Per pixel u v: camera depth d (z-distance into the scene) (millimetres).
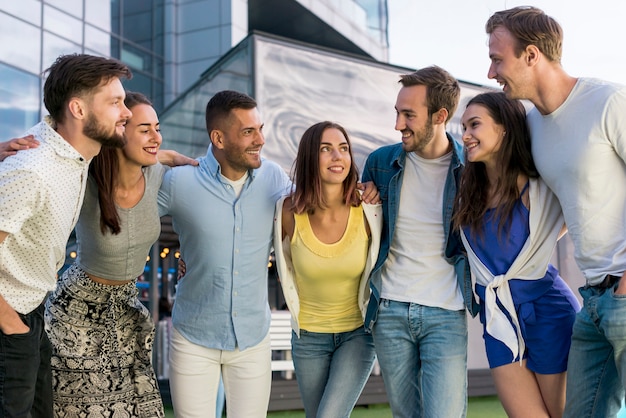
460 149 2982
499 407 6609
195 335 3037
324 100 7570
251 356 3084
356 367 3066
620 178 2572
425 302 2920
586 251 2633
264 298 3137
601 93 2559
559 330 2820
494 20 2750
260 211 3055
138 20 17844
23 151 2398
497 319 2826
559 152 2648
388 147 3121
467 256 2957
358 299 3055
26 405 2439
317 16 18734
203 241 2998
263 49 7297
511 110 2811
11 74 13359
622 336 2514
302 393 3199
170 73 18219
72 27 14992
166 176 3029
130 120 2707
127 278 2914
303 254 2959
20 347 2416
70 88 2455
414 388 3033
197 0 18391
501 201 2832
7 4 13422
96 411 2883
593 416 2729
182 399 3049
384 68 8023
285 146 7246
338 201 2947
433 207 2988
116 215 2740
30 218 2377
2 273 2422
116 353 2953
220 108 2947
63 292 2912
